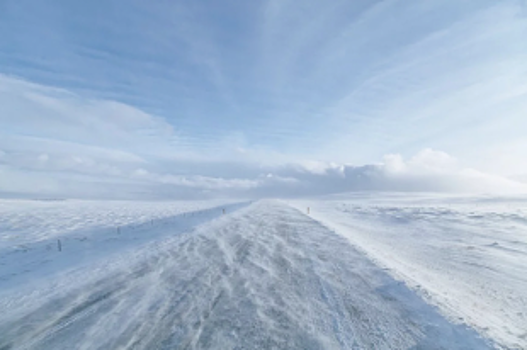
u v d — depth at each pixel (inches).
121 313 211.8
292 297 236.8
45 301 235.5
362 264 325.4
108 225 733.3
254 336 175.8
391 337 169.9
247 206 1656.0
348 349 159.8
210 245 465.7
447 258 366.0
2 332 185.9
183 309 217.5
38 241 504.7
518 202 1389.0
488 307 214.1
